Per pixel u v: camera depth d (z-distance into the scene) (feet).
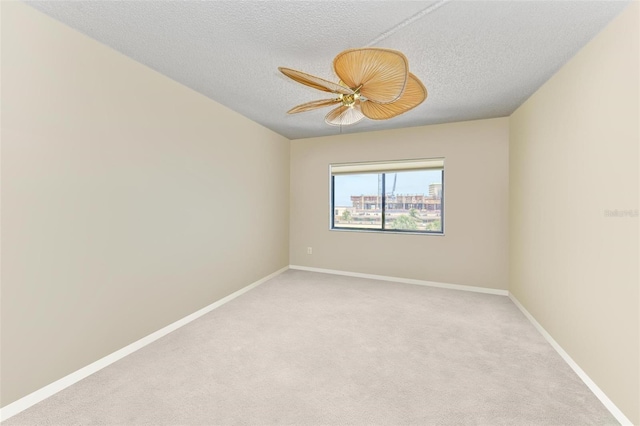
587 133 6.57
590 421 5.31
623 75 5.42
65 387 6.18
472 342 8.25
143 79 7.93
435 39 6.57
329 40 6.67
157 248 8.48
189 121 9.55
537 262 9.25
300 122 13.37
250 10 5.63
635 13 5.11
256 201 13.60
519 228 10.98
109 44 6.91
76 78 6.37
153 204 8.34
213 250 10.82
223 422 5.23
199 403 5.71
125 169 7.50
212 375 6.64
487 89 9.39
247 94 10.00
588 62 6.56
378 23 6.03
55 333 6.06
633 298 5.12
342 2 5.38
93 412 5.46
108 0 5.35
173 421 5.24
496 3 5.37
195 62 7.79
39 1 5.42
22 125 5.52
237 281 12.26
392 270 14.66
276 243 15.56
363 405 5.68
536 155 9.39
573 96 7.18
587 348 6.45
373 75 5.54
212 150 10.64
